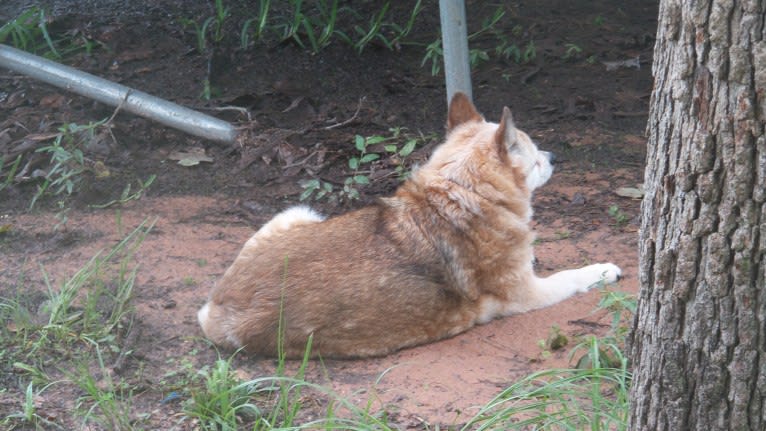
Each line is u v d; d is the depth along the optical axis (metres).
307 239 6.20
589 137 9.65
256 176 8.98
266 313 5.93
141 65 10.88
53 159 8.70
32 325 6.38
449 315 6.27
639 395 4.11
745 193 3.56
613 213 7.91
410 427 5.12
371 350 6.06
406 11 12.37
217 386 5.39
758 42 3.43
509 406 5.23
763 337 3.67
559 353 5.96
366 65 11.11
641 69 11.09
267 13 11.56
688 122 3.66
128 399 5.53
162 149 9.47
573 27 12.10
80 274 6.86
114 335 6.29
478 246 6.36
